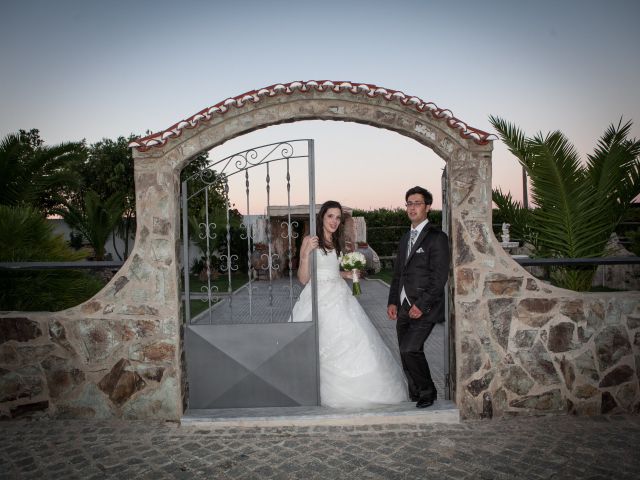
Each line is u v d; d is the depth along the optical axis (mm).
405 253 3898
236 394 3828
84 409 3752
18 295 5375
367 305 10055
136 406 3713
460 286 3664
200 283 13945
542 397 3689
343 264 4102
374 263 15984
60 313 3742
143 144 3543
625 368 3715
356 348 3873
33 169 8680
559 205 5633
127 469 2969
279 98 3553
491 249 3662
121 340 3707
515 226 7160
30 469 2982
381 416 3615
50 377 3750
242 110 3568
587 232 5691
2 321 3732
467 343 3668
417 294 3672
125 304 3705
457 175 3633
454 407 3703
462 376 3670
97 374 3730
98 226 12773
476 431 3463
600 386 3703
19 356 3752
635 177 5770
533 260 3854
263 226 13336
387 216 18828
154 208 3658
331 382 3844
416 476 2814
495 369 3682
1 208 5863
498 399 3686
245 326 3812
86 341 3727
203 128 3588
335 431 3496
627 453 3057
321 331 3891
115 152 17750
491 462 2973
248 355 3820
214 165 3756
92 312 3723
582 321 3689
